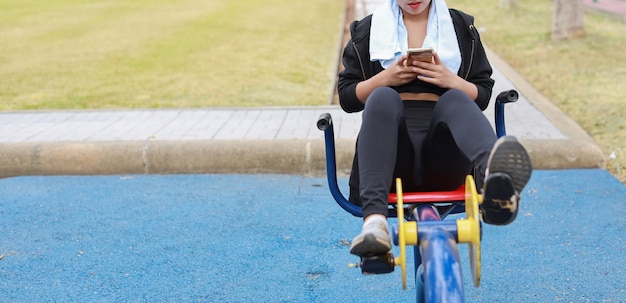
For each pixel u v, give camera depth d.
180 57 11.07
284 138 6.14
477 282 2.26
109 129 6.70
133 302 3.82
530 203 5.16
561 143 5.90
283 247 4.51
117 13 17.19
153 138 6.26
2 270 4.24
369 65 2.97
